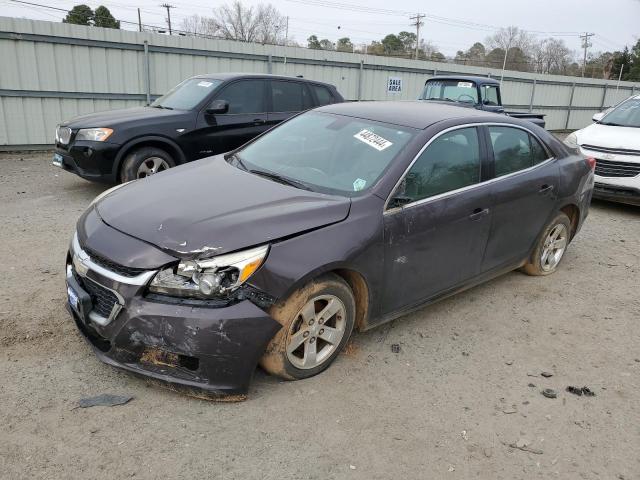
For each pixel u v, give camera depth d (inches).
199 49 528.1
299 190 142.6
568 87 929.5
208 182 146.6
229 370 115.6
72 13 1786.4
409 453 111.7
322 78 632.4
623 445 119.4
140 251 116.5
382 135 157.8
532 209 186.7
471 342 160.4
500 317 178.4
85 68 472.7
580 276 220.7
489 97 473.4
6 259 197.6
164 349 113.3
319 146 163.6
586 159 219.1
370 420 120.6
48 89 459.2
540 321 177.9
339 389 130.9
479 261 172.2
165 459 104.6
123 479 99.1
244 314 113.9
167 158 299.0
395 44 2839.6
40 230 235.1
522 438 119.1
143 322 112.7
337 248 127.0
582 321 180.1
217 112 306.2
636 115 355.3
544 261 209.9
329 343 136.0
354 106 183.2
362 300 140.6
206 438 111.0
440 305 183.9
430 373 141.9
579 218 218.1
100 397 120.9
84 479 98.5
